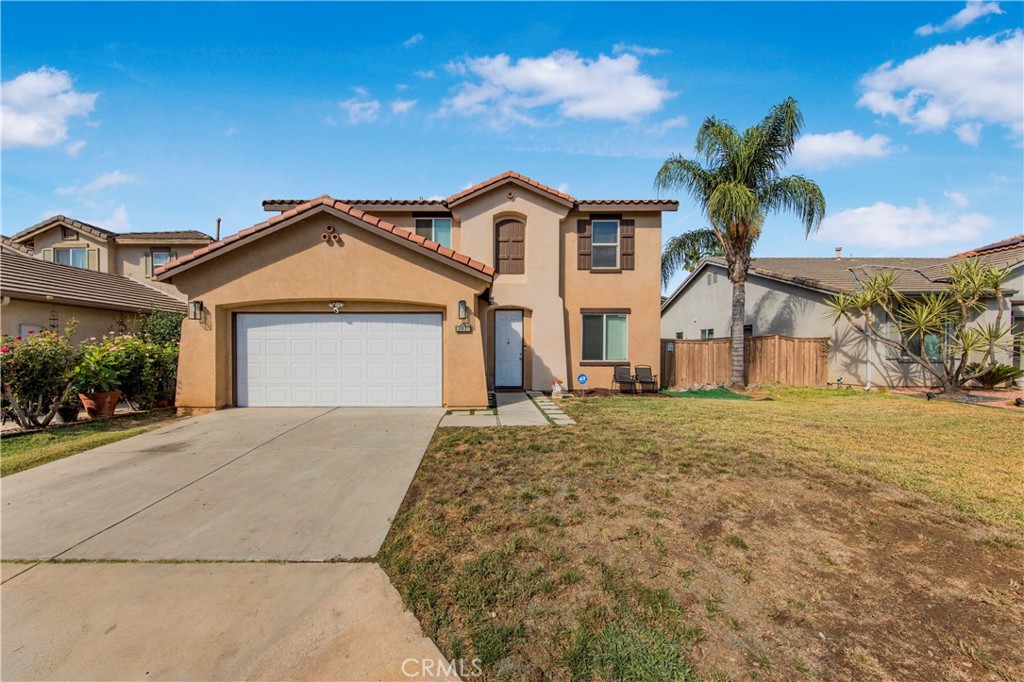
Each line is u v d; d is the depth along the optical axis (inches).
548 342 530.6
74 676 94.4
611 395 500.4
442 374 396.8
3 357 305.0
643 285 549.6
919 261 764.6
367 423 326.0
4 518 168.1
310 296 380.5
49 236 817.5
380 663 97.9
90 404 358.6
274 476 213.5
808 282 606.2
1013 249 648.4
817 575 126.9
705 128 536.7
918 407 412.5
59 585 125.1
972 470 214.8
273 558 138.9
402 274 383.2
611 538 147.8
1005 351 502.6
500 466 223.5
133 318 568.1
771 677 91.1
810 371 583.8
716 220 541.0
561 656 97.4
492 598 117.3
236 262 377.1
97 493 192.7
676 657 96.6
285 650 101.3
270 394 393.4
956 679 91.0
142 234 856.9
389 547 144.8
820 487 191.9
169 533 155.7
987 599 116.2
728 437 277.9
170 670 95.7
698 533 151.0
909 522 158.9
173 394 427.8
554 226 530.9
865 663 95.0
